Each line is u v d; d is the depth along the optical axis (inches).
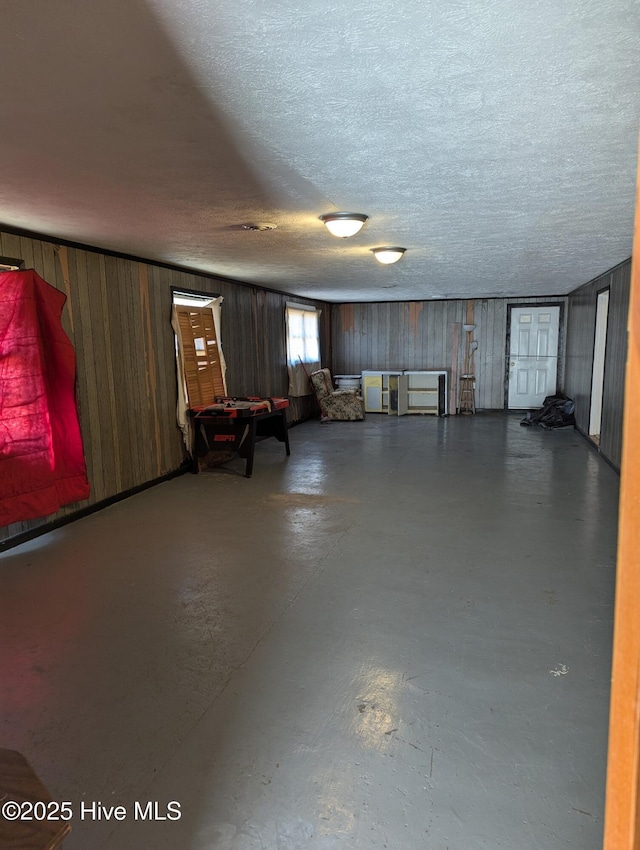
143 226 145.2
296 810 62.1
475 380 398.0
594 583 118.5
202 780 66.7
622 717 25.2
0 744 73.2
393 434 313.6
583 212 137.6
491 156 95.6
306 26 54.4
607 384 237.8
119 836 59.2
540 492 189.3
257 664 90.7
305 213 135.6
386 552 137.9
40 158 92.3
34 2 49.9
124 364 188.2
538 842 57.5
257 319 298.8
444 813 61.2
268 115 76.7
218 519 166.6
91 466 172.9
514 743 71.8
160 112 75.0
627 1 51.1
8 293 137.6
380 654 92.8
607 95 72.2
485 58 61.6
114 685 85.7
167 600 114.0
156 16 52.5
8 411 137.8
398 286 309.7
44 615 108.2
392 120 79.5
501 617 104.6
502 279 278.4
